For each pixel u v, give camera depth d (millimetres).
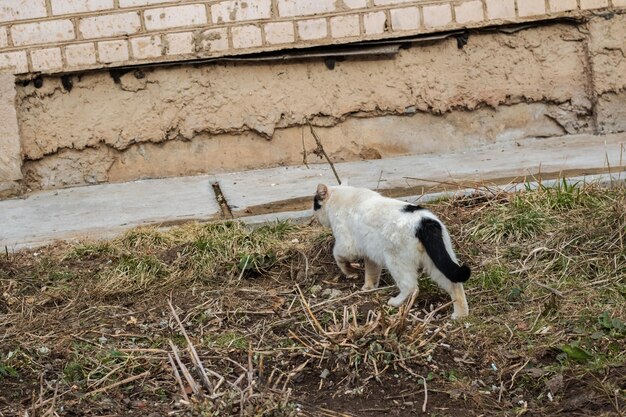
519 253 7086
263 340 6168
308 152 10031
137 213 8695
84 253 7723
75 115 9852
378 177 9156
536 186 8289
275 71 9906
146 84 9852
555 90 10117
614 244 6988
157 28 9711
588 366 5609
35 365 5977
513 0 9883
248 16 9742
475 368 5742
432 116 10047
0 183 9648
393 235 6273
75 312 6785
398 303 6406
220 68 9867
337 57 9906
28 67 9672
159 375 5793
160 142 9953
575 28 10047
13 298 7023
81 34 9672
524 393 5508
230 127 9938
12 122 9633
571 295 6488
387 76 9984
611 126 10086
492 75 10047
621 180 8172
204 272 7238
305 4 9750
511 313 6348
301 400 5438
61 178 9938
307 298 6820
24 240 8180
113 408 5414
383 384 5555
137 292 7051
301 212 8258
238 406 5188
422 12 9828
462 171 9094
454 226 7543
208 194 9141
